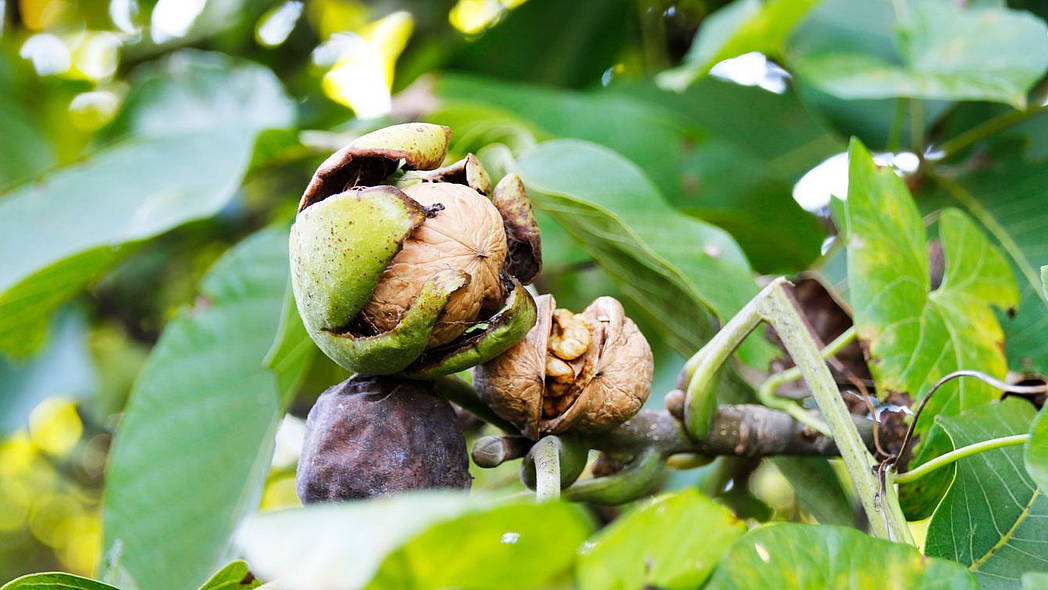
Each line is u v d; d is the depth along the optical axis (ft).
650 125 2.65
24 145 3.55
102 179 2.52
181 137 2.53
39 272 2.39
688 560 1.81
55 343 3.56
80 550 6.97
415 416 1.90
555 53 3.38
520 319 1.87
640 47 3.48
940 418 1.98
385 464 1.88
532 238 1.92
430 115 2.51
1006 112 2.58
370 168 1.88
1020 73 2.38
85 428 4.58
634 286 2.29
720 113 2.88
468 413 2.06
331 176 1.86
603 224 2.19
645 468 2.00
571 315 1.95
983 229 2.45
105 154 2.53
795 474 2.31
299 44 3.89
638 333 1.96
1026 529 1.93
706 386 1.98
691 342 2.31
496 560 1.62
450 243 1.84
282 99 3.06
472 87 2.68
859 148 2.10
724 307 2.11
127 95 3.10
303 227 1.85
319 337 1.87
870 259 2.06
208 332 2.47
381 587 1.62
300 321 2.23
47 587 1.94
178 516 2.38
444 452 1.90
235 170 2.45
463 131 2.54
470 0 3.64
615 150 2.65
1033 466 1.80
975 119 2.60
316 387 3.14
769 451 2.06
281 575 1.57
